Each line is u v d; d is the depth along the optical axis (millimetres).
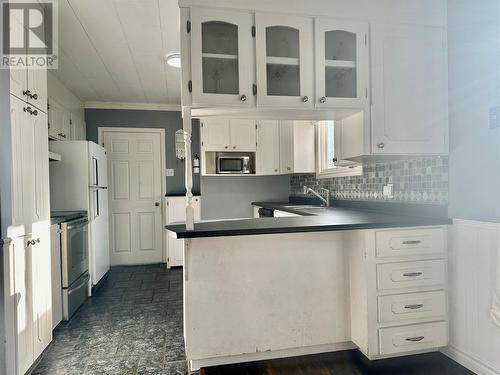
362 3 2090
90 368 2068
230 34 1936
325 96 2066
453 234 2092
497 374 1814
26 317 1979
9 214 1797
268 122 4430
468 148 1998
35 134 2137
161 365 2104
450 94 2160
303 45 2025
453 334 2105
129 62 3340
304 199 4422
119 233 4887
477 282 1929
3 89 1741
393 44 2146
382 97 2137
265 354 2160
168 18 2521
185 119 1971
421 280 2086
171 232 1832
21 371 1908
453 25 2141
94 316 2898
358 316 2109
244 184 4840
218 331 2047
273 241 2123
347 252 2221
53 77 3633
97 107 4816
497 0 1824
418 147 2158
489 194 1861
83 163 3496
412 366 2047
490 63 1861
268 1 1957
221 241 2043
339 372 1994
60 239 2785
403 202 2518
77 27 2635
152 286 3783
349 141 2322
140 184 4953
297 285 2162
